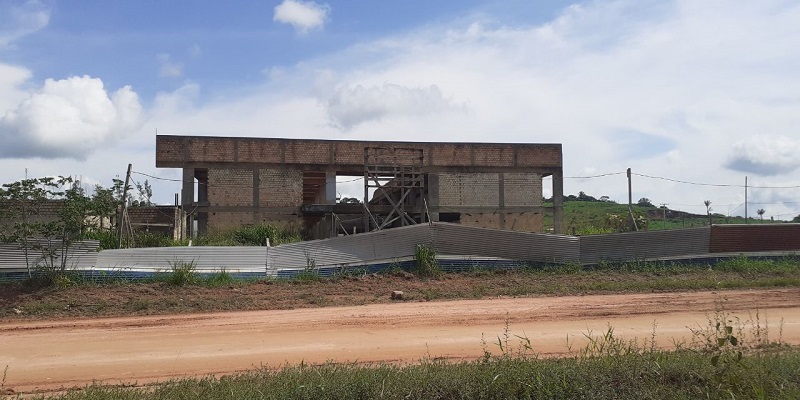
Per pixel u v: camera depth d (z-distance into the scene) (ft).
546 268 60.90
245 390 22.33
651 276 59.26
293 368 26.53
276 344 33.78
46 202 50.88
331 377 23.44
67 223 49.67
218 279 52.54
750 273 61.00
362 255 58.54
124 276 51.42
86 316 42.34
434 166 110.52
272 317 41.11
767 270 61.93
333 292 50.52
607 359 25.31
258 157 104.68
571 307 44.42
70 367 29.45
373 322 39.37
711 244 65.41
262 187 104.27
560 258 62.34
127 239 66.44
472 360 29.86
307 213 105.50
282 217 104.37
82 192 52.31
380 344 33.65
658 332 36.83
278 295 48.70
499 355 30.17
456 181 111.04
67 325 39.09
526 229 112.57
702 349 28.58
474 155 111.96
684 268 62.34
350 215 110.83
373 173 93.91
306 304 46.19
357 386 22.12
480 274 57.93
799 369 24.49
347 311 43.19
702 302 46.50
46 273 49.01
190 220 101.86
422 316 41.22
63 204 50.88
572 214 159.02
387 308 44.32
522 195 113.19
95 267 51.65
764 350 28.96
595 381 22.70
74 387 26.17
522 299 48.39
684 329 37.68
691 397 22.29
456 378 22.93
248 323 39.24
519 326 38.34
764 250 66.44
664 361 25.09
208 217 102.12
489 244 60.80
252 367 29.12
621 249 63.72
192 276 51.52
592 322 39.60
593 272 60.44
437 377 23.17
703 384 23.26
